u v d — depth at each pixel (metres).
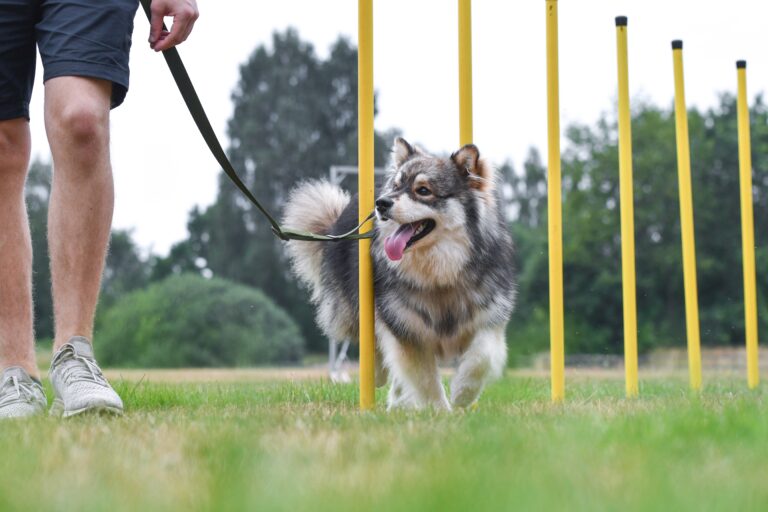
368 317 5.41
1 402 4.61
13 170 4.74
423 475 2.43
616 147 46.94
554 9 6.29
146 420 4.12
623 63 7.16
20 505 2.12
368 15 5.42
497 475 2.42
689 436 3.23
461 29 5.82
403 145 6.11
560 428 3.41
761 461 2.77
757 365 8.55
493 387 8.16
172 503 2.14
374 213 5.48
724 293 43.25
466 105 5.87
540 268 44.44
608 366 36.97
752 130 45.28
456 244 5.70
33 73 4.75
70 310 4.54
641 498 2.15
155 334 38.41
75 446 3.12
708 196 44.12
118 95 4.60
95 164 4.48
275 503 2.09
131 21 4.54
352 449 2.96
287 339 40.25
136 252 60.03
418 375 5.79
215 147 4.67
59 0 4.41
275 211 50.91
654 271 43.69
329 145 53.28
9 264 4.73
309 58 54.00
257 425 3.72
